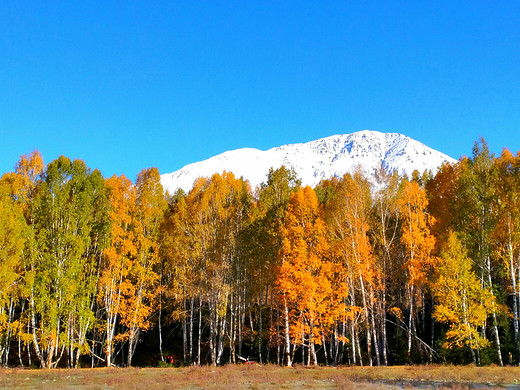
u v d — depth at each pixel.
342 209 34.94
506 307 31.39
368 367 30.61
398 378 23.53
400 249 38.72
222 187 43.31
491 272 38.31
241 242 40.09
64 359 41.12
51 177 36.69
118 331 45.41
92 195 38.22
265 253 37.97
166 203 43.94
